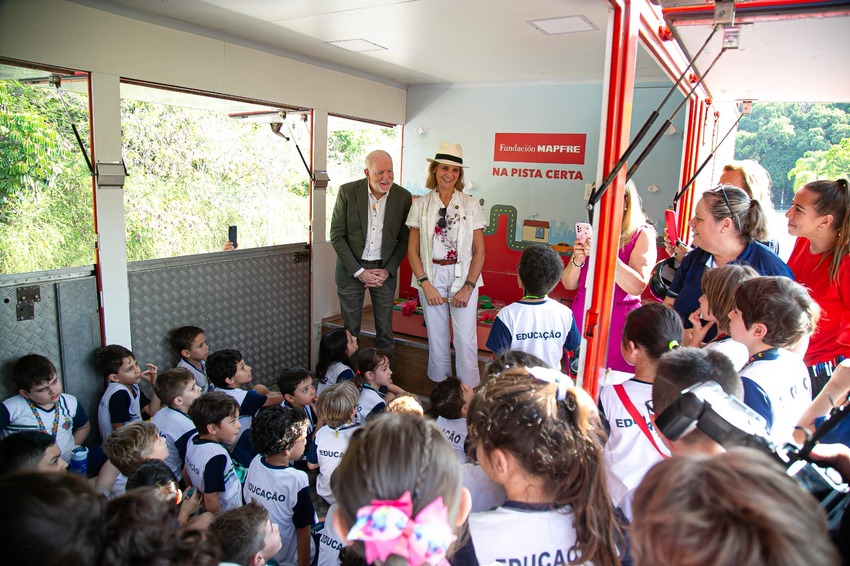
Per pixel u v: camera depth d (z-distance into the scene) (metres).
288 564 2.55
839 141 7.58
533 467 1.21
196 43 3.94
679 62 3.23
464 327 4.48
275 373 5.04
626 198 2.99
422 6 3.22
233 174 11.04
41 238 5.60
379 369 3.82
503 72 5.34
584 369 2.00
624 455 1.74
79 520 1.00
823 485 1.19
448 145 4.36
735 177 3.03
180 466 3.11
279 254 4.93
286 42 4.39
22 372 2.96
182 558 1.10
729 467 0.78
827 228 2.41
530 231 5.87
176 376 3.17
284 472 2.54
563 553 1.22
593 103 5.42
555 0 3.00
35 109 5.58
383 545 0.94
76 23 3.26
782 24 2.31
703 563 0.69
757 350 1.76
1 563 0.94
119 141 3.58
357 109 5.58
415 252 4.57
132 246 9.30
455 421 2.81
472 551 1.22
